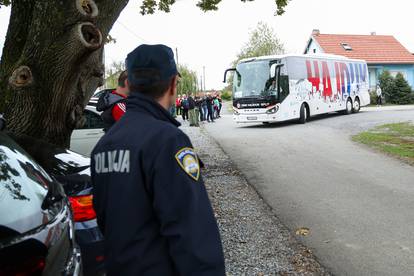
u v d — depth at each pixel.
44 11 6.20
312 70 23.05
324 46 45.78
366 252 5.15
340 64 26.25
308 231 5.95
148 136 1.91
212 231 1.86
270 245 5.49
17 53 7.45
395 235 5.67
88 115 9.00
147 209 1.89
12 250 2.25
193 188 1.84
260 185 8.72
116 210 1.91
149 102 2.05
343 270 4.68
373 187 8.23
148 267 1.86
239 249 5.38
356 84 28.31
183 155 1.88
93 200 2.09
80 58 6.24
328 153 12.28
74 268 2.70
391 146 13.00
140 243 1.87
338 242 5.50
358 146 13.43
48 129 6.62
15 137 4.87
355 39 47.38
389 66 45.28
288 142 14.84
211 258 1.81
